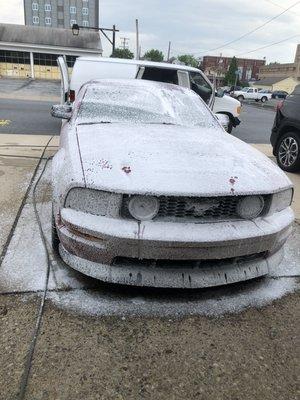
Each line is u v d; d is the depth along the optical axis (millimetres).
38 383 2098
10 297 2748
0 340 2361
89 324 2553
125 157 2875
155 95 4355
